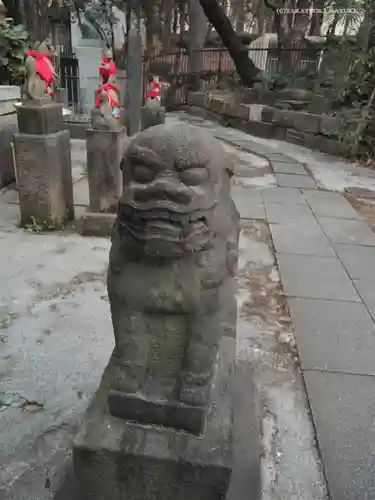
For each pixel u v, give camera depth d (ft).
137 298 4.41
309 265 11.99
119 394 4.69
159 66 42.32
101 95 12.19
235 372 6.28
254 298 10.19
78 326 8.56
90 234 12.74
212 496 4.62
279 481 5.70
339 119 25.05
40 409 6.56
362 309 9.98
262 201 17.07
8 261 11.04
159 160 3.90
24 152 12.21
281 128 29.73
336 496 5.53
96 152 12.19
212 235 4.18
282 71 34.76
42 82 12.16
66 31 33.68
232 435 4.85
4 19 22.18
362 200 17.98
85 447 4.59
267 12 43.93
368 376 7.79
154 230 3.86
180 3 44.24
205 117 37.99
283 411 6.90
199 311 4.42
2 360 7.54
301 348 8.44
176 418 4.66
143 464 4.56
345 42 26.96
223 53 43.65
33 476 5.51
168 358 4.66
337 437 6.42
